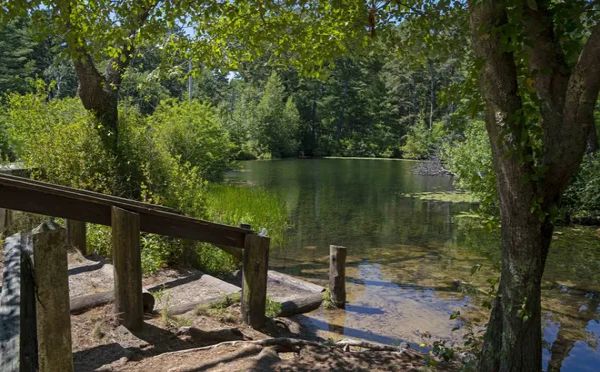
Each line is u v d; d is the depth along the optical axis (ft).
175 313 17.85
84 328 14.76
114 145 30.55
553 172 11.78
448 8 20.85
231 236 17.98
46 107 37.17
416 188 77.20
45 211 14.07
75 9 24.36
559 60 12.14
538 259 12.10
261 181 87.35
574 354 19.07
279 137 183.42
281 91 187.42
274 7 23.90
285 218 46.47
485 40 11.76
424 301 24.93
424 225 46.32
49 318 8.92
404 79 200.44
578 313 23.50
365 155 199.11
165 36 30.42
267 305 20.52
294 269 31.01
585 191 44.34
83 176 28.76
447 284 27.89
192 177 30.22
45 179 28.40
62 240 9.04
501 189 12.14
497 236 41.01
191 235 17.01
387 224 46.73
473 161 56.65
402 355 16.07
